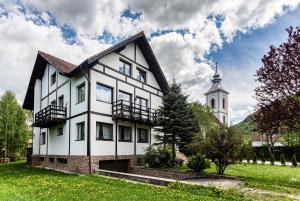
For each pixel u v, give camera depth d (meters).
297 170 20.17
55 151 22.19
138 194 9.28
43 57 23.66
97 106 18.28
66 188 10.70
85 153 17.50
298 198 8.84
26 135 41.06
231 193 9.44
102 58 19.17
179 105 19.77
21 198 8.47
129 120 20.31
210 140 15.01
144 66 23.97
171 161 19.44
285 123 12.86
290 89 12.83
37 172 18.14
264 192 9.77
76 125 19.14
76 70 18.61
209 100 66.69
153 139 23.84
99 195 9.14
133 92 22.06
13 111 39.81
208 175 14.70
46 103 25.39
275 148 37.56
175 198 8.64
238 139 14.87
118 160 19.78
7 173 17.88
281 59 13.08
